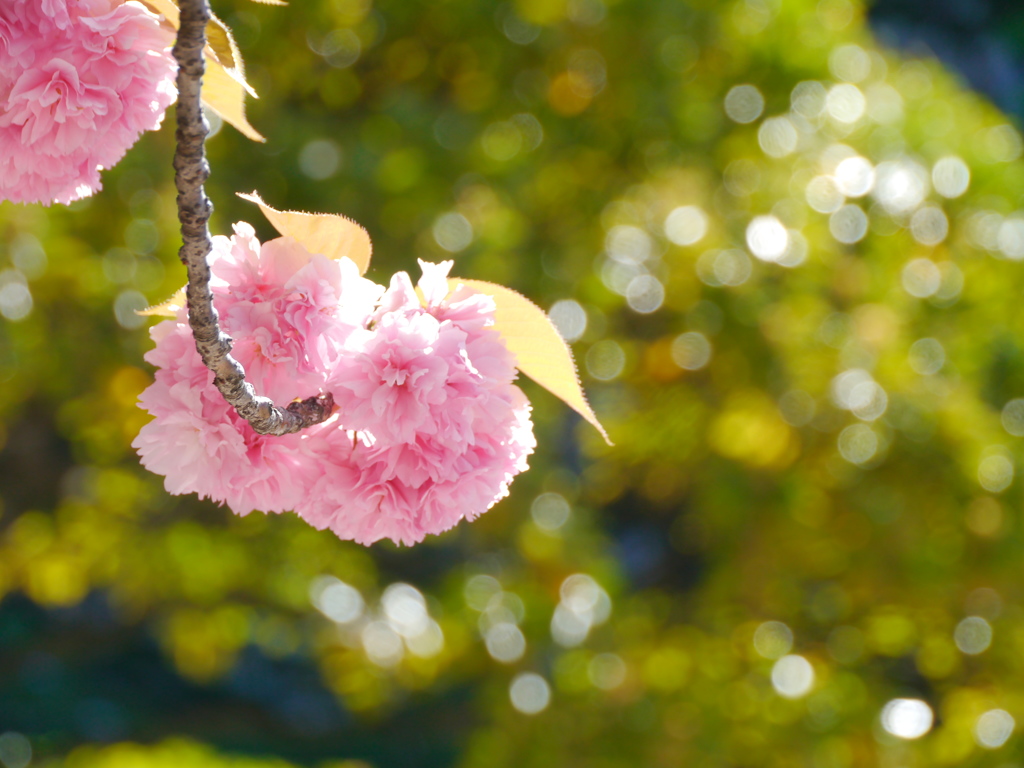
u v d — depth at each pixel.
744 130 5.34
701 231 5.17
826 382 5.20
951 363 5.47
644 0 4.85
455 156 4.65
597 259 5.14
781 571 5.52
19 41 0.95
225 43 1.00
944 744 5.20
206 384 0.91
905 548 5.25
